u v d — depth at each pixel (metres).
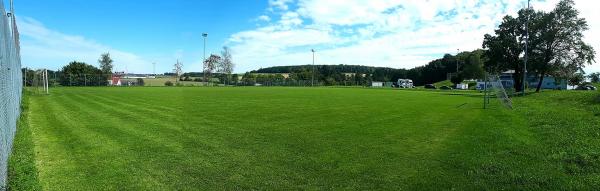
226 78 92.75
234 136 11.76
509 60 49.28
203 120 15.60
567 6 45.16
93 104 22.98
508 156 8.92
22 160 7.62
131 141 10.79
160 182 6.99
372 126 14.23
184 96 32.66
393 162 8.54
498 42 49.66
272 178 7.29
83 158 8.72
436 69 123.88
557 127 13.18
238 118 16.39
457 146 10.27
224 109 20.52
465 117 17.59
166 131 12.62
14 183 6.23
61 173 7.48
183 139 11.16
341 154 9.32
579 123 13.79
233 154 9.25
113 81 77.81
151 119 15.77
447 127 14.04
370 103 26.45
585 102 23.48
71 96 30.62
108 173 7.51
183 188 6.68
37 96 30.02
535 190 6.48
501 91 26.06
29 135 10.80
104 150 9.56
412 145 10.47
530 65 46.47
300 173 7.65
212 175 7.46
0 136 5.72
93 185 6.76
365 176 7.46
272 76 107.69
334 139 11.36
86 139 11.02
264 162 8.48
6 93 7.91
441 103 27.38
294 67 168.38
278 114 18.22
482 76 99.00
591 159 8.30
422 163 8.44
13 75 12.67
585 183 6.77
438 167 8.09
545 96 34.25
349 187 6.80
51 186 6.67
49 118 15.83
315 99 30.38
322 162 8.52
